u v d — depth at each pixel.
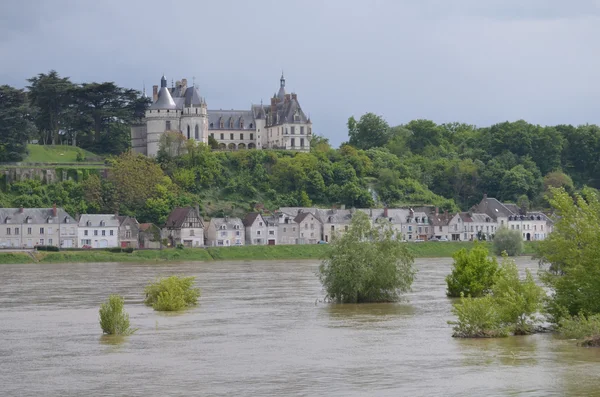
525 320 146.75
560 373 112.12
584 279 137.88
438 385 107.31
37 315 169.88
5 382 110.94
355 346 132.38
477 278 192.50
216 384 108.88
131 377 112.81
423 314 166.38
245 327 151.88
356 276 182.62
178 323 157.12
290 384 108.62
